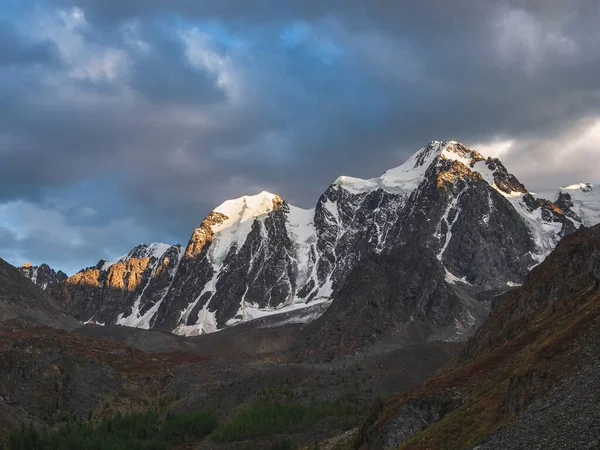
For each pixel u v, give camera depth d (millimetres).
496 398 109500
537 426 85250
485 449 87625
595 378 87375
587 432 76750
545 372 98875
